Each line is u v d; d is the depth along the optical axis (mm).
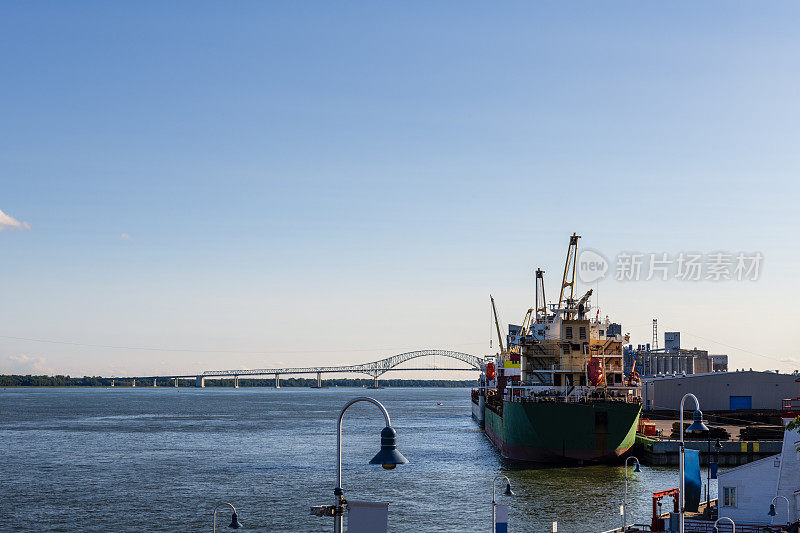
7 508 87375
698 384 186250
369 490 97688
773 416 155000
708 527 61562
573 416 105125
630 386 119375
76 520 80938
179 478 110312
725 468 114875
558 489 93000
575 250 134875
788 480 63875
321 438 180125
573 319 122438
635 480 99062
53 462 130500
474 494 93000
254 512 84312
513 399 119812
